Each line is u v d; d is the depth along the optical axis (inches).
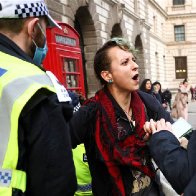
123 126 94.2
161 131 83.7
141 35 1096.8
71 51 319.3
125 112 96.0
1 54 68.5
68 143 66.0
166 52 1761.8
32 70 67.3
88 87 655.1
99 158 92.0
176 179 75.0
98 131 93.6
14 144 62.6
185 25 1750.7
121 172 91.4
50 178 64.0
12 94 63.6
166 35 1761.8
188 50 1752.0
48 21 77.7
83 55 657.0
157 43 1508.4
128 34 932.6
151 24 1384.1
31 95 62.8
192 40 1743.4
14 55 69.4
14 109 62.6
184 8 1745.8
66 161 65.2
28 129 63.6
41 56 75.8
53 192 64.4
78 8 576.7
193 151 74.2
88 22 643.5
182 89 570.6
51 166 63.7
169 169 75.8
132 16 975.6
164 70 1700.3
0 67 66.6
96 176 95.1
